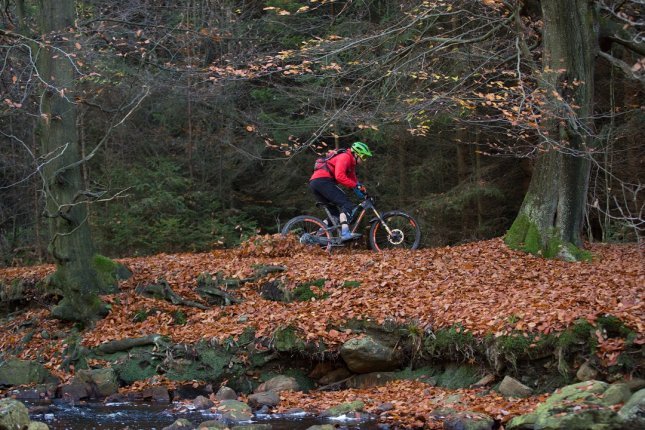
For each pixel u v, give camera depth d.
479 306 9.39
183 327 10.93
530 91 11.66
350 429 7.61
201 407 8.83
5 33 10.27
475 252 12.76
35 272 13.42
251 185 24.39
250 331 10.22
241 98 21.75
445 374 9.19
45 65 11.12
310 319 10.05
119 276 12.00
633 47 12.70
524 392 8.23
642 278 10.05
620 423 6.64
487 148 20.67
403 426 7.65
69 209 11.24
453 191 20.22
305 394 9.37
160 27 12.65
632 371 7.75
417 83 14.91
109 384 9.68
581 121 12.27
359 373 9.72
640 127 17.88
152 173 21.03
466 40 13.16
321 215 23.39
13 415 7.22
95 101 19.97
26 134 18.97
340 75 12.81
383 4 20.27
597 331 8.05
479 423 7.31
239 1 18.89
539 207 12.87
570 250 12.46
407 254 12.71
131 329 10.94
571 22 12.18
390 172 22.31
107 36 12.95
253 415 8.40
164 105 21.58
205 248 20.72
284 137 21.19
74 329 11.41
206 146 22.80
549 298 9.20
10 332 11.84
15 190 20.11
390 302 10.09
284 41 18.44
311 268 11.71
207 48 15.25
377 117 13.17
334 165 13.14
